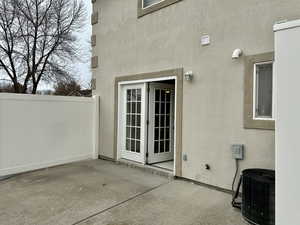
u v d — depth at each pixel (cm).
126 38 628
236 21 414
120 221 323
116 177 520
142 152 598
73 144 664
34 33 1369
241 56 408
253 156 393
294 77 223
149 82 594
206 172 457
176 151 508
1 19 1286
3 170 529
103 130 706
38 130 589
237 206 362
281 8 364
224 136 430
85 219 329
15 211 353
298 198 219
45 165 602
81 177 521
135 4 603
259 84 392
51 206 371
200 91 466
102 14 705
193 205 374
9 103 539
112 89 673
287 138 227
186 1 491
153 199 398
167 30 526
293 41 224
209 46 452
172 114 648
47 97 605
